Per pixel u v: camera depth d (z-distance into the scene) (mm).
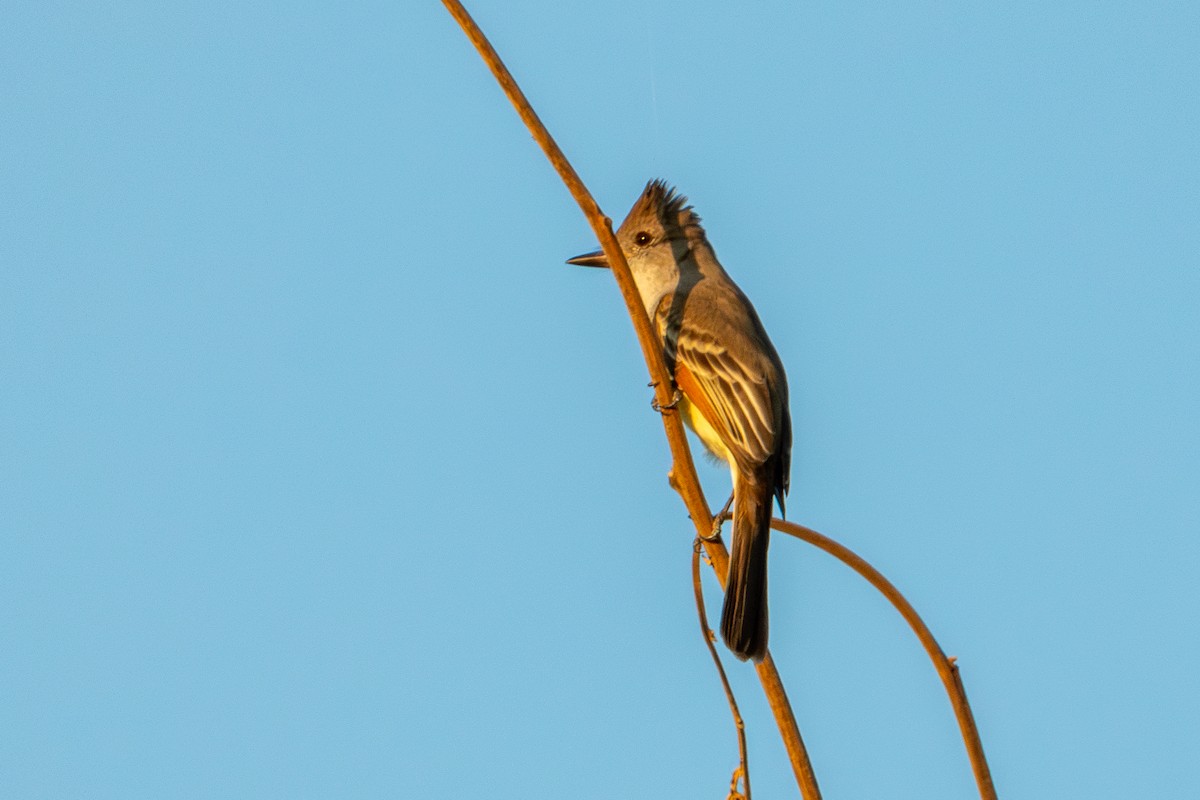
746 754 6621
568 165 6406
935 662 6129
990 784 5961
